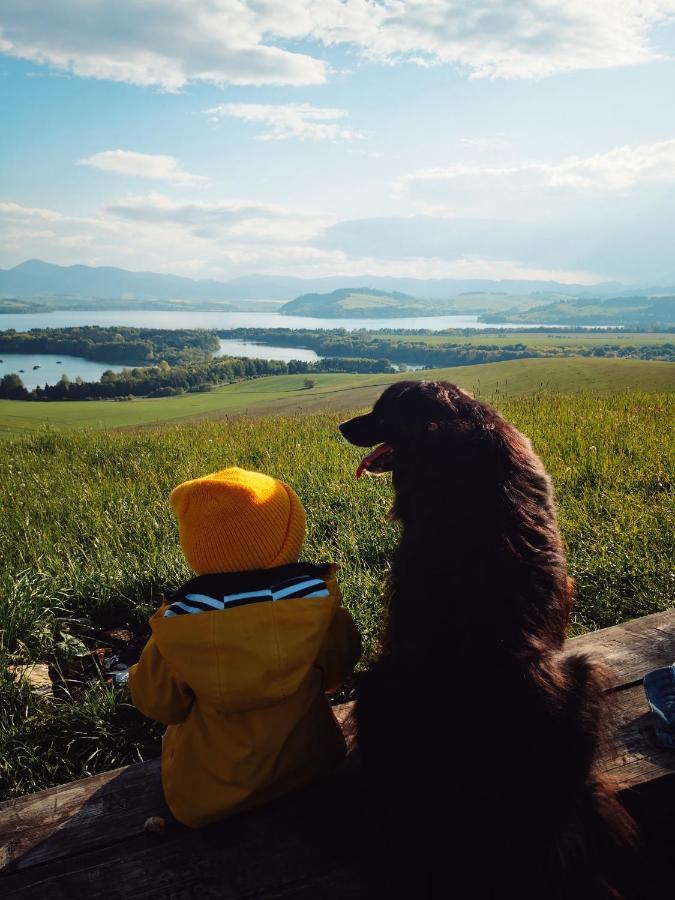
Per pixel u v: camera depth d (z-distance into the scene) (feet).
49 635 13.34
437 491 6.40
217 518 6.11
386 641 6.57
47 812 7.02
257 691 5.96
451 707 5.73
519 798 5.59
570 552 15.62
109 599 15.05
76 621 14.23
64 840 6.65
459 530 6.10
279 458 26.84
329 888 6.08
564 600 6.41
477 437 6.54
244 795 6.40
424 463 6.68
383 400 7.61
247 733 6.35
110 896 6.02
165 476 26.00
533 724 5.65
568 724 5.77
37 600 14.30
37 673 12.41
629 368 169.89
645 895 6.33
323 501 20.67
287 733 6.45
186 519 6.28
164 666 6.35
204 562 6.25
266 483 6.53
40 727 10.89
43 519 21.31
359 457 25.94
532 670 5.74
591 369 176.45
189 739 6.56
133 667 6.72
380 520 17.97
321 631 6.15
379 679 6.35
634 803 6.97
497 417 6.88
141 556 17.15
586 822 5.82
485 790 5.58
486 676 5.71
